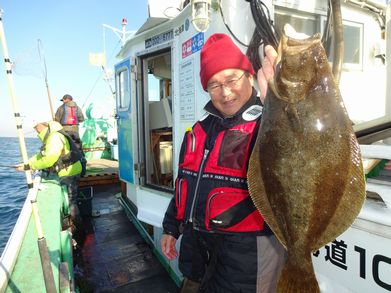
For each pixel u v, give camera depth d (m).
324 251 1.79
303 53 1.31
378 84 4.34
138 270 3.91
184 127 3.79
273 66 1.50
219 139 1.76
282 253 1.71
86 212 5.76
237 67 1.76
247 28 3.06
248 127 1.71
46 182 5.38
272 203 1.44
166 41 4.02
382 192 1.59
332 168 1.31
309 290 1.32
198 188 1.80
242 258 1.67
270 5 3.15
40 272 2.49
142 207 4.58
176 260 3.57
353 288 1.66
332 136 1.30
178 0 3.63
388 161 1.81
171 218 2.22
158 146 5.14
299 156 1.34
